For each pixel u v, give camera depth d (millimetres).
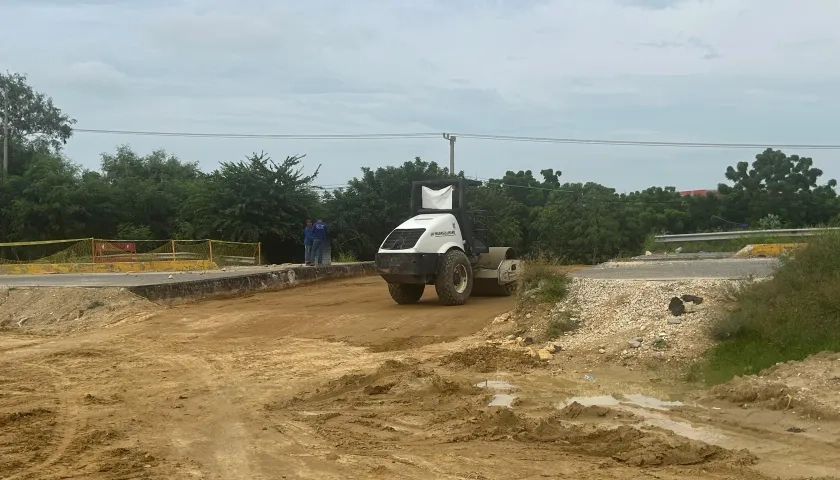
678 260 22219
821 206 44906
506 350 11945
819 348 9586
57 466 6785
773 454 6906
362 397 9695
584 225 48312
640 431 7566
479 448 7328
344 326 15258
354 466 6762
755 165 47812
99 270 27594
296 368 11789
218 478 6457
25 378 11320
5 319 18219
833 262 11602
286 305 18547
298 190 40500
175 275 24188
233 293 21719
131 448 7414
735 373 9562
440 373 10930
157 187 45562
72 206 39688
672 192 56031
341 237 44594
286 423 8469
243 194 38531
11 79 52719
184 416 8836
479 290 19281
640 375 10398
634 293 13227
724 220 47281
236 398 9812
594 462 6828
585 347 11781
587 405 8844
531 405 9016
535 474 6465
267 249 39719
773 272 12562
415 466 6734
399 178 47156
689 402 8898
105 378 11242
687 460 6734
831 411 7758
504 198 51125
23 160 47938
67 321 17641
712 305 12016
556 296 14148
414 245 16828
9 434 7957
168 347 13938
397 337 14031
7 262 31156
